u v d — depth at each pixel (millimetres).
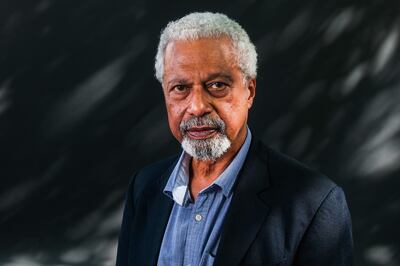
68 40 4375
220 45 1177
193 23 1184
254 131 4293
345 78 4207
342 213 1229
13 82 4453
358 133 4238
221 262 1204
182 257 1262
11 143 4504
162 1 4270
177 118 1225
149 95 4355
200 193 1268
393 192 4238
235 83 1197
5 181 4535
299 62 4219
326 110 4238
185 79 1185
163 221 1314
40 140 4477
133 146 4395
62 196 4492
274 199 1233
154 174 1437
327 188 1232
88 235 4484
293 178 1254
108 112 4398
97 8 4332
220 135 1210
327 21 4188
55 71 4414
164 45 1228
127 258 1434
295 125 4266
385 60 4176
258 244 1205
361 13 4156
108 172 4438
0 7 4402
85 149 4445
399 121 4203
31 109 4461
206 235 1246
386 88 4191
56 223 4504
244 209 1235
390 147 4223
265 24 4211
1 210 4551
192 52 1176
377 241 4234
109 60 4359
